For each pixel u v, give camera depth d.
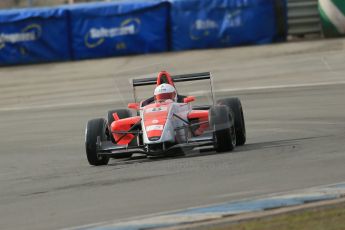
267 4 108.25
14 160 52.00
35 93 90.62
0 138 64.56
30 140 61.66
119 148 42.41
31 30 111.50
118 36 110.75
